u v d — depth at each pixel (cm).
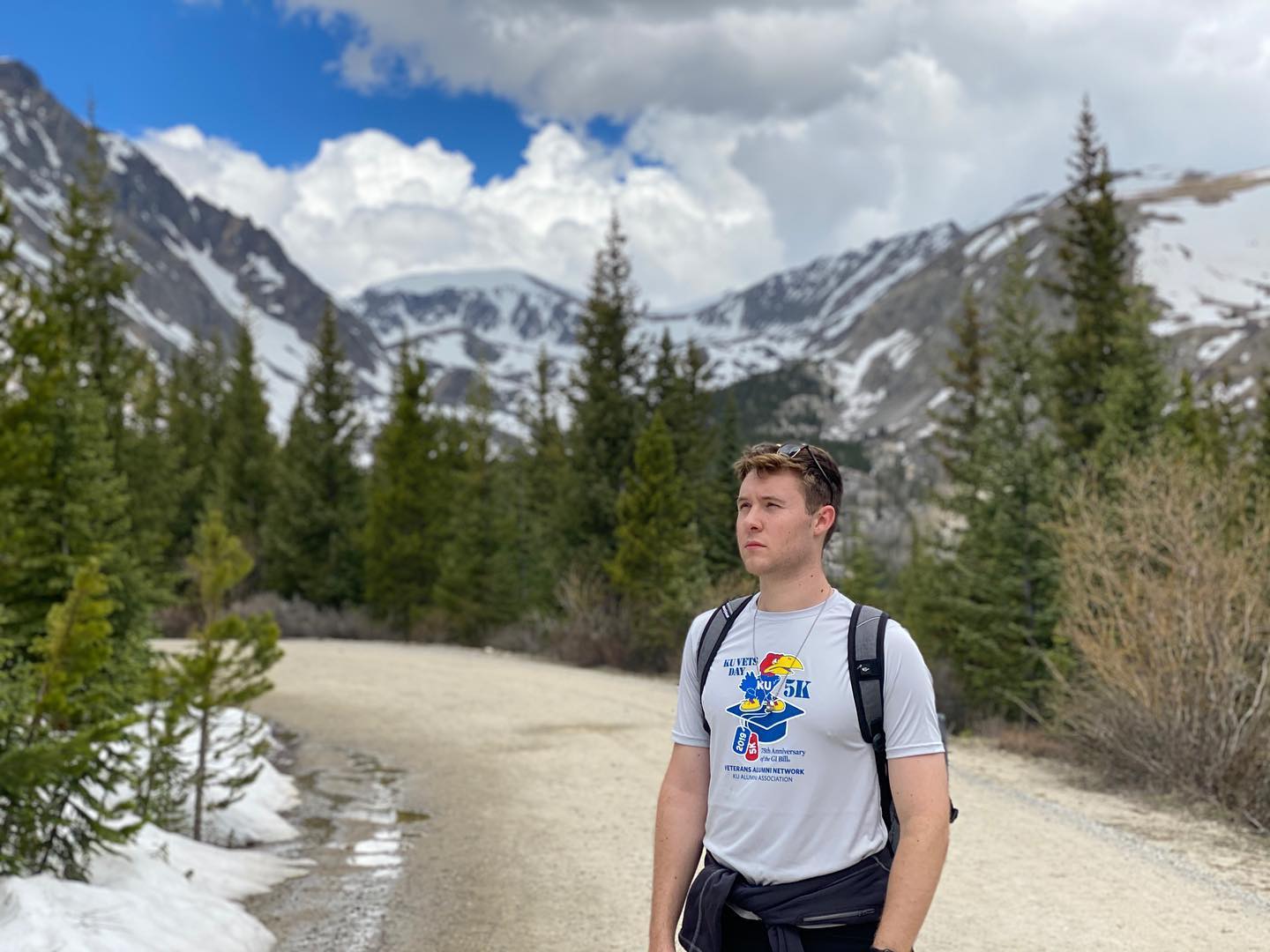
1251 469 1775
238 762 1073
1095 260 2570
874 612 229
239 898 709
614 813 973
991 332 2402
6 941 449
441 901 707
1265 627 975
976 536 1880
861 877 217
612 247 3183
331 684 2062
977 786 1024
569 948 602
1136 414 1941
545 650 2764
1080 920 610
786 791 222
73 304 2405
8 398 771
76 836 586
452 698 1859
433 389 3778
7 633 935
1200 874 710
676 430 3052
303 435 4169
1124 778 1037
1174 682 986
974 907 636
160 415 4938
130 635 1076
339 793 1123
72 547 1007
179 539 4353
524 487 3978
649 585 2425
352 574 4016
